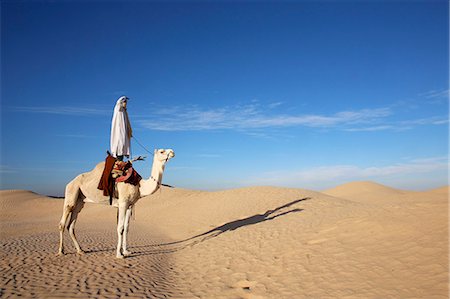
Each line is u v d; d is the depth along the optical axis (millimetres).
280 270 8641
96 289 7695
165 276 9367
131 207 11375
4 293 7141
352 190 56312
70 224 11375
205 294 7719
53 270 9172
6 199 51156
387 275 6723
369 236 9195
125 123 11117
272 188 31062
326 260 8422
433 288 5781
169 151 10703
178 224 23969
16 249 12031
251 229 14594
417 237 8125
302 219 14945
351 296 6262
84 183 10633
